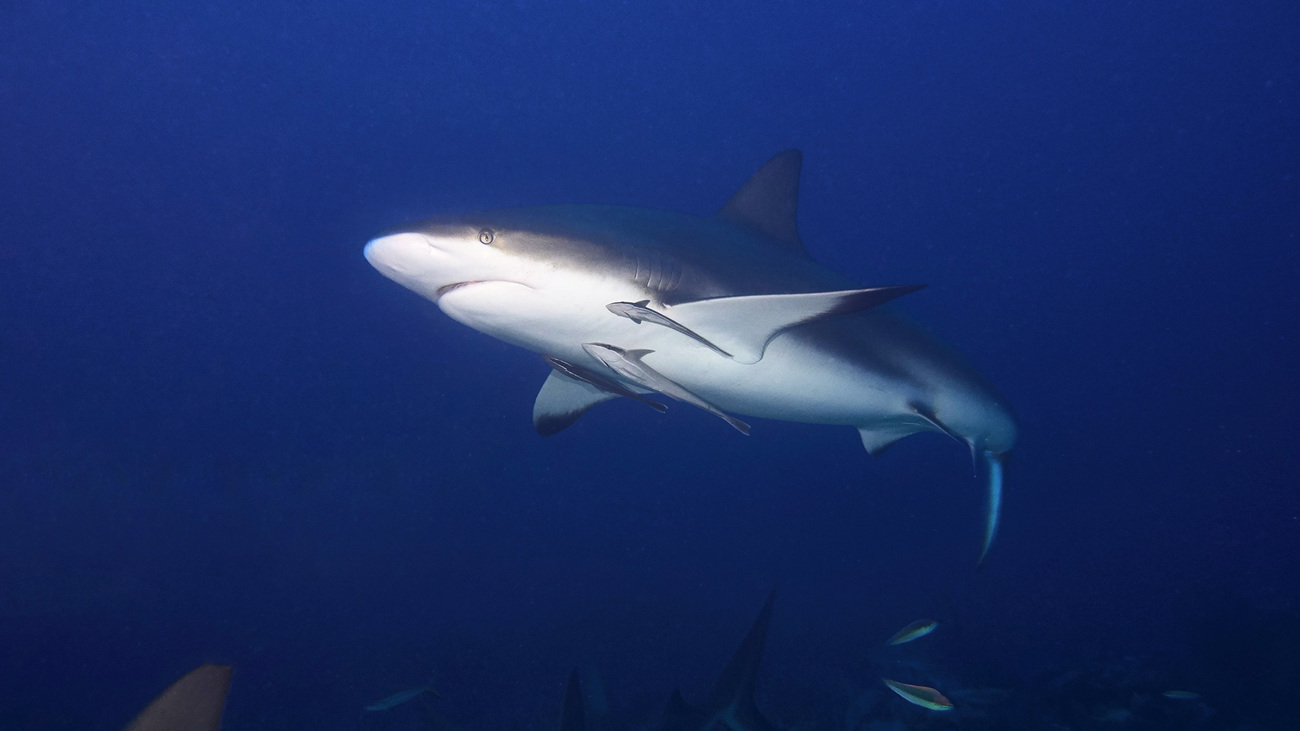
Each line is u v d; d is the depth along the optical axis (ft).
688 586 61.16
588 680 19.53
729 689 12.25
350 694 33.99
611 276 10.24
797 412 14.79
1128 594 53.67
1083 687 23.21
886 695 23.61
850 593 59.52
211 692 3.50
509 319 10.44
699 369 12.28
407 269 9.81
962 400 16.49
